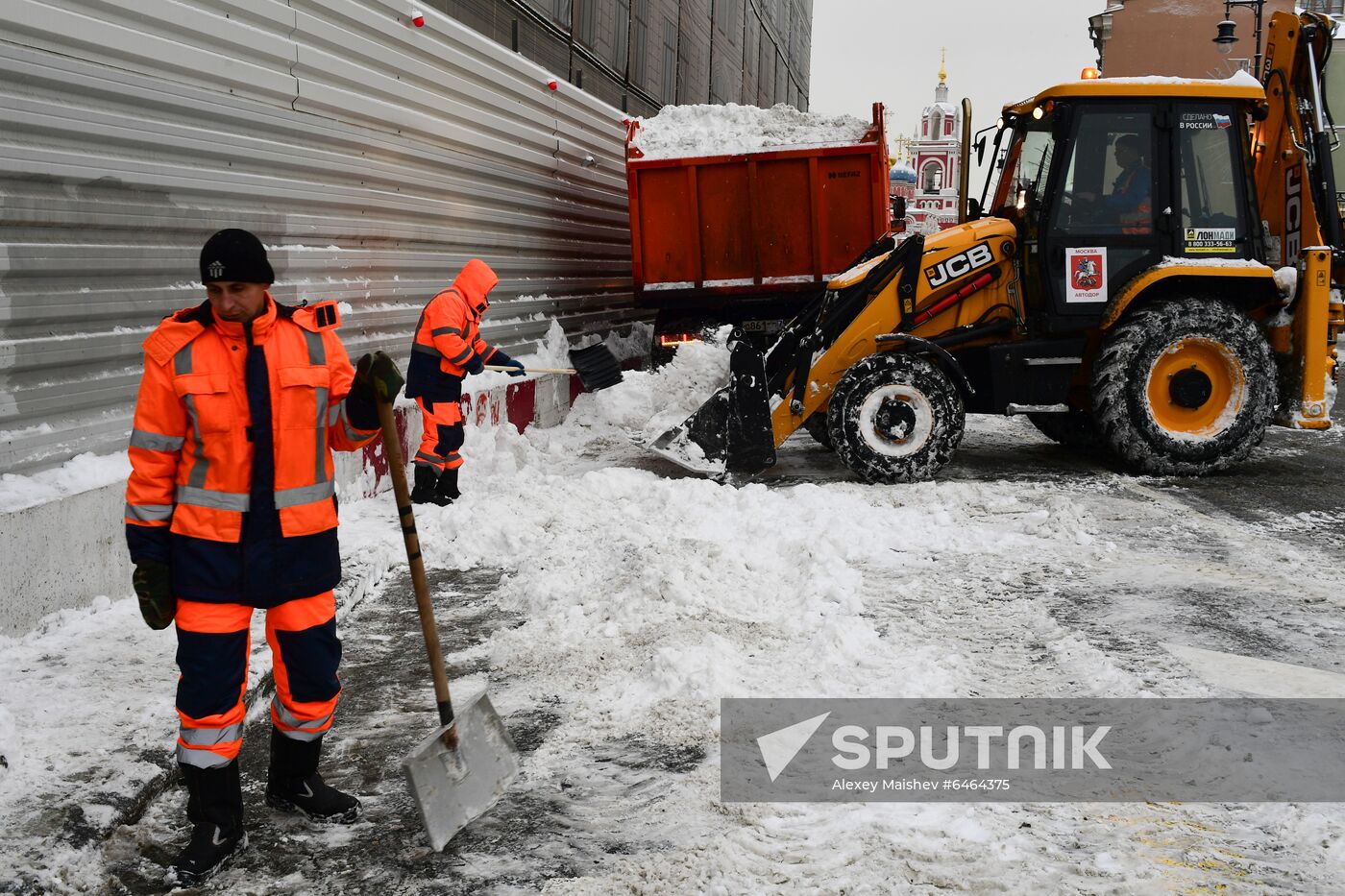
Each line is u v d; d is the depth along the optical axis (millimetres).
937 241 8867
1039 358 8875
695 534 6648
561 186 13148
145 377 2980
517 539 6695
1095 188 8766
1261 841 3086
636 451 10398
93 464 5352
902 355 8523
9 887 2863
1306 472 9195
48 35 5062
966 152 10078
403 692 4500
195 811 3105
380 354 3104
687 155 11477
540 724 4098
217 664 3047
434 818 3061
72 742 3707
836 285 8773
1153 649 4715
